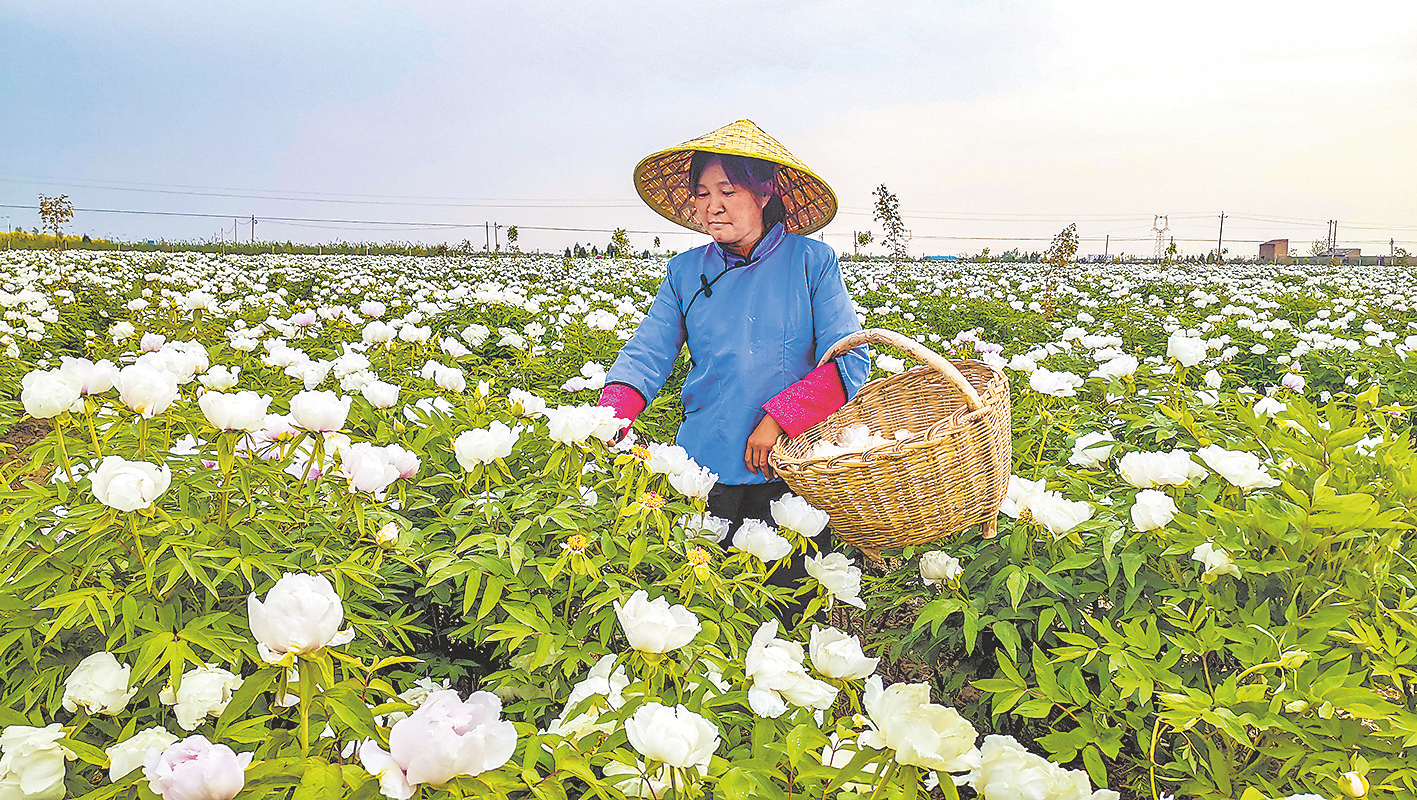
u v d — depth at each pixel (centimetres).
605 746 134
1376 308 1180
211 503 203
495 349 677
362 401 287
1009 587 217
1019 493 235
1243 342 796
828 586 212
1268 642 176
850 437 276
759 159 308
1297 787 171
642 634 146
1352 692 158
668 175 345
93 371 179
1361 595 194
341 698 126
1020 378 492
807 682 153
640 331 337
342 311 677
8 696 158
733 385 320
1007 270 2872
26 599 163
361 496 193
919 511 238
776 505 221
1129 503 245
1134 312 1105
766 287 319
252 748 160
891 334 259
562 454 225
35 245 3089
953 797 121
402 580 213
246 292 1291
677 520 226
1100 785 177
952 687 266
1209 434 312
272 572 173
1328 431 229
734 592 214
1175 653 185
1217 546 198
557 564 190
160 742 138
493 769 115
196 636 153
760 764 140
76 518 163
